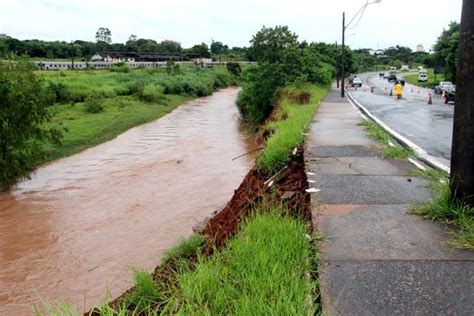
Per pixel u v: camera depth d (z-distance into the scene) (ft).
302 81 111.45
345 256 13.38
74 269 31.19
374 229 15.57
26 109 56.08
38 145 62.59
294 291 10.43
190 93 192.03
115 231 38.47
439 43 199.31
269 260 12.12
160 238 36.06
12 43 321.11
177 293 11.74
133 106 133.28
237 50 545.44
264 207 18.81
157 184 53.72
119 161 67.05
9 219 42.45
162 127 103.55
